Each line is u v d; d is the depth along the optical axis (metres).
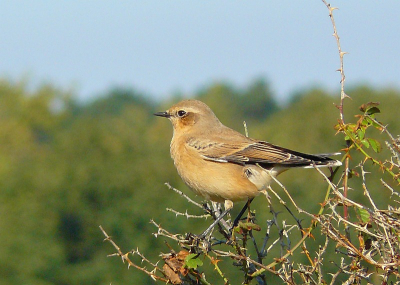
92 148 32.62
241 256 5.78
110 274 25.19
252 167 8.12
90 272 25.83
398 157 5.85
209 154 8.24
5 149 50.62
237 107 64.19
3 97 56.22
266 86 65.19
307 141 33.31
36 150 49.94
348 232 5.83
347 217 5.90
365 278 5.46
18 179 30.84
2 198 30.02
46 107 56.62
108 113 62.91
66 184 29.30
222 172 8.15
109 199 28.17
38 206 29.25
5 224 28.09
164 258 6.21
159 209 25.88
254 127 42.88
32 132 56.22
